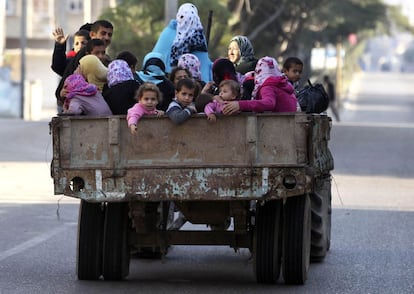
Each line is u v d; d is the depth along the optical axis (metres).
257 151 19.11
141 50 71.50
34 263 23.55
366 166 49.41
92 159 19.44
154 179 19.27
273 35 108.50
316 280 21.61
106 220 20.73
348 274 22.48
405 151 57.22
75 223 30.48
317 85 23.36
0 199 36.06
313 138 19.22
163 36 24.77
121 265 20.83
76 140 19.45
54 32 24.09
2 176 43.00
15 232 28.64
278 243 20.72
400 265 23.73
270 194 19.03
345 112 134.38
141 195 19.28
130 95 20.48
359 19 126.94
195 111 19.27
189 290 20.31
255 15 103.44
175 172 19.23
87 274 21.08
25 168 46.09
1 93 102.75
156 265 23.98
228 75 21.83
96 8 140.88
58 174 19.42
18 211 33.12
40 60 141.00
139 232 20.42
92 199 19.41
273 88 19.91
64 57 24.16
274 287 20.67
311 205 23.25
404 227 30.39
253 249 20.67
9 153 52.62
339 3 121.00
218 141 19.20
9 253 24.98
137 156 19.39
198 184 19.19
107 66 22.41
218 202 20.33
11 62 139.62
